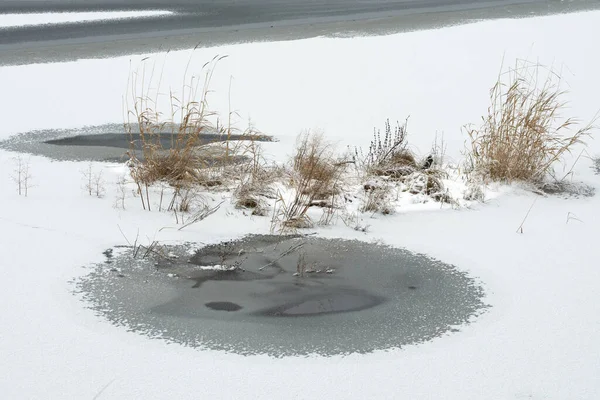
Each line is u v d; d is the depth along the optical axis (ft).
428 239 20.81
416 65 42.93
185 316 15.64
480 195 24.48
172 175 24.50
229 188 24.41
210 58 44.27
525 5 66.13
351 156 28.14
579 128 32.94
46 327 14.74
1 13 65.10
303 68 42.37
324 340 14.69
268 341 14.58
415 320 15.71
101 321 15.17
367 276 18.17
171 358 13.69
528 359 13.94
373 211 23.25
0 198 22.76
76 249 18.95
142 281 17.38
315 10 66.44
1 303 15.70
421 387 12.84
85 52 46.83
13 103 36.01
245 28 55.98
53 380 12.74
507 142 26.13
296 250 19.83
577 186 26.04
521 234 21.29
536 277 18.10
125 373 13.06
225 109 35.17
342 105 36.22
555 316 15.89
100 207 22.30
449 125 33.37
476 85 39.17
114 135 31.81
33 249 18.78
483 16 59.21
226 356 13.87
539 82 39.14
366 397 12.47
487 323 15.55
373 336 14.92
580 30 51.62
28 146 29.71
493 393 12.69
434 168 26.00
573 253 19.77
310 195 23.84
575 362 13.84
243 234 20.92
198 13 65.41
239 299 16.65
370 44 47.62
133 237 20.10
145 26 57.72
